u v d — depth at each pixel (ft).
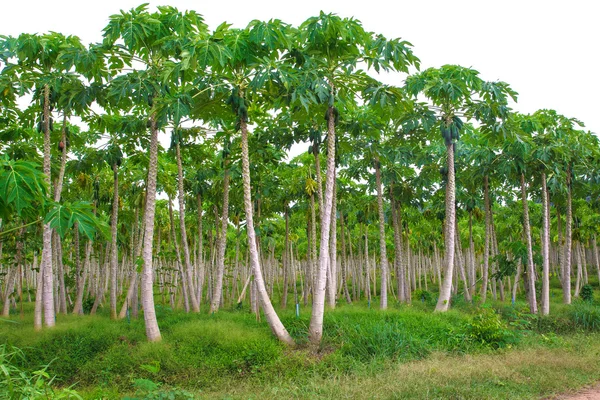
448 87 42.55
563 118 55.36
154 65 36.99
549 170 56.13
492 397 23.29
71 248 82.58
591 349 35.01
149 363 30.09
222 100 38.09
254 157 52.44
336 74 37.19
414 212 83.30
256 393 25.49
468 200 67.72
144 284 35.53
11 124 44.37
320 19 35.37
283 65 32.71
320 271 35.86
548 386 25.29
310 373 29.43
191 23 36.55
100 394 24.99
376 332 34.78
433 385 25.13
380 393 24.06
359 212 79.46
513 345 36.70
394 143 54.70
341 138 50.37
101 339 34.73
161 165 58.90
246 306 73.15
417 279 139.23
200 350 31.89
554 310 53.36
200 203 62.80
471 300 67.87
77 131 54.60
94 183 58.90
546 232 53.98
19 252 57.93
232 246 101.09
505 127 46.32
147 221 36.11
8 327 42.70
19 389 15.65
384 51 36.01
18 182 16.07
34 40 35.86
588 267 138.21
